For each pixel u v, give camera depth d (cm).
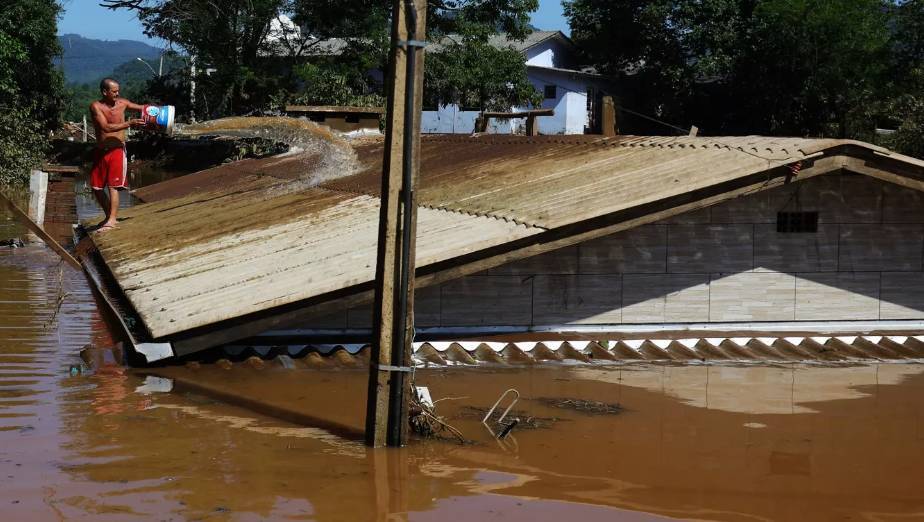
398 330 609
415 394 643
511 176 1103
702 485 559
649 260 971
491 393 762
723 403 743
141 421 659
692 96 4562
